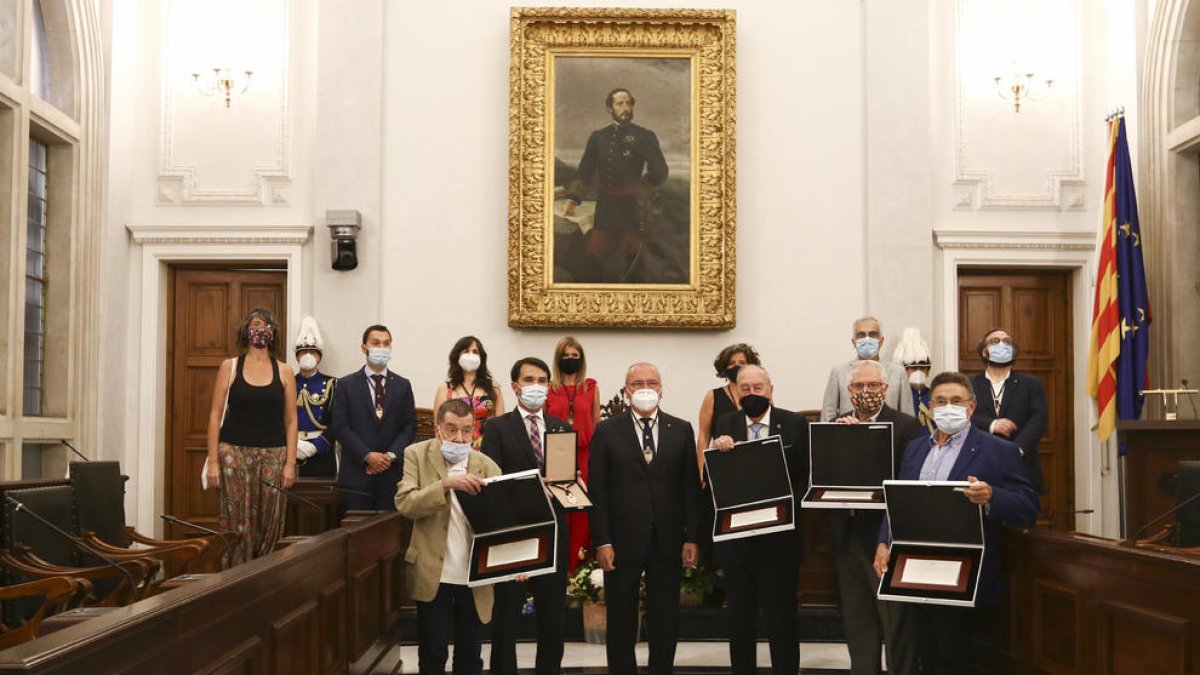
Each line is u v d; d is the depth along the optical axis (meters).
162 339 10.11
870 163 10.01
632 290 9.92
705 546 6.09
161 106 10.05
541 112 9.98
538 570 5.31
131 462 9.88
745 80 10.17
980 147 10.18
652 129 10.05
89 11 9.26
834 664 6.98
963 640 5.17
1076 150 10.16
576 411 7.34
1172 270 9.23
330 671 4.96
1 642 4.50
